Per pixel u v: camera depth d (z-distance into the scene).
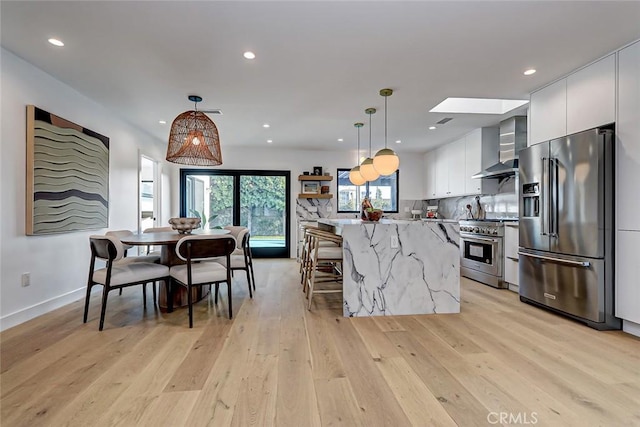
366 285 3.04
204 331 2.62
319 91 3.40
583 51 2.58
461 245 4.98
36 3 1.95
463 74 3.00
